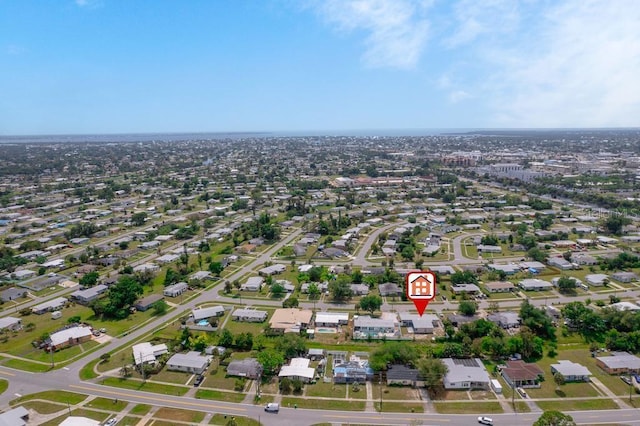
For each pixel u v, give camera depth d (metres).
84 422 88.31
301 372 105.56
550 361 112.50
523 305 134.62
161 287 168.00
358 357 115.75
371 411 94.06
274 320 133.88
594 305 144.50
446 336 125.12
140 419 91.50
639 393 98.69
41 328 135.75
